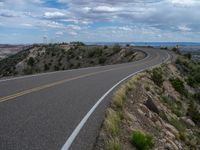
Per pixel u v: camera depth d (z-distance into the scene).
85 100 12.59
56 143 7.00
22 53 126.88
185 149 11.63
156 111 14.83
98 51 82.75
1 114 9.38
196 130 16.64
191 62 53.78
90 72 27.09
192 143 12.84
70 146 6.87
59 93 14.06
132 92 16.50
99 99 12.98
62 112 10.12
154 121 12.97
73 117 9.55
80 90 15.39
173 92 25.45
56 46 108.25
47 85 16.58
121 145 7.87
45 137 7.38
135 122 11.18
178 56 58.97
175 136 12.55
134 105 13.66
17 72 103.69
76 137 7.56
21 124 8.37
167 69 35.69
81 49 90.19
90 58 80.44
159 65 35.56
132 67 35.47
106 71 28.84
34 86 15.92
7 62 130.88
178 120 16.23
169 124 14.01
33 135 7.46
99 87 16.83
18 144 6.74
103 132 8.32
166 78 30.02
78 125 8.65
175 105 20.72
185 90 28.17
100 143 7.54
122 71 29.02
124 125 10.00
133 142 8.51
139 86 19.09
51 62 92.62
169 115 16.08
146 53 67.94
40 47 117.56
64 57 90.62
